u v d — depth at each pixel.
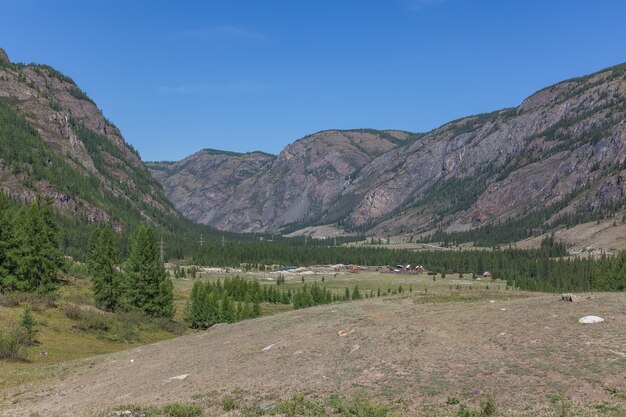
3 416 33.25
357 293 155.88
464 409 23.62
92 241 128.50
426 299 61.09
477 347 33.25
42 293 84.56
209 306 104.81
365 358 34.53
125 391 36.50
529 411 22.88
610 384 24.55
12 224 87.19
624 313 35.47
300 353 39.19
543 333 33.56
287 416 25.36
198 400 30.58
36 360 55.97
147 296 93.56
